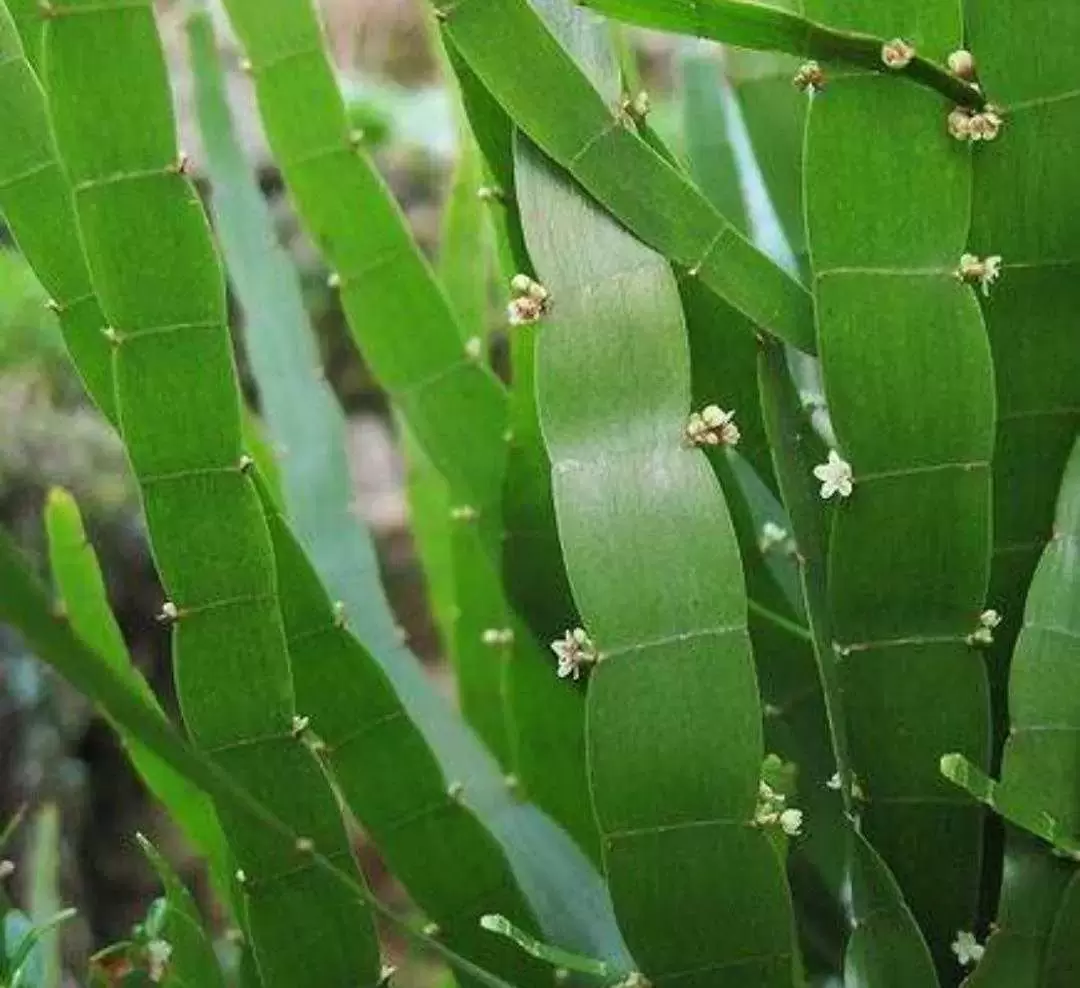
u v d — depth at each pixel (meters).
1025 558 0.23
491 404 0.25
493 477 0.25
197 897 0.50
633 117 0.22
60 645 0.19
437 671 0.52
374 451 0.62
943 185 0.21
